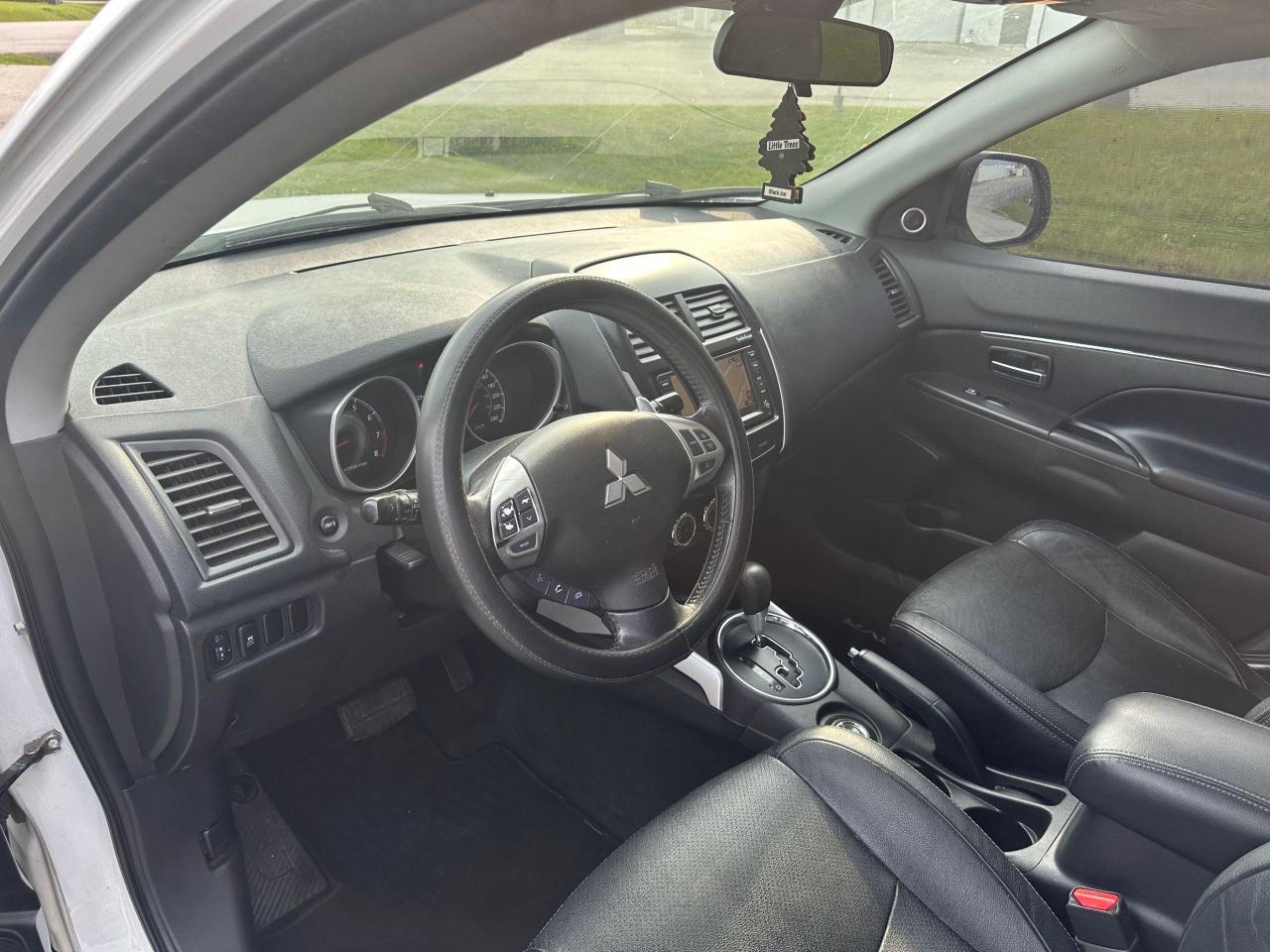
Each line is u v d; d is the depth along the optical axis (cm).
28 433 117
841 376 228
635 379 176
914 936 106
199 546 131
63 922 133
